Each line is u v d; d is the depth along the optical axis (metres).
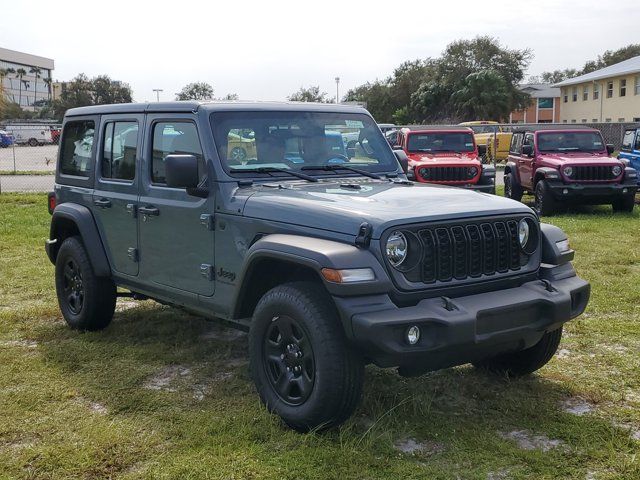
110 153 5.92
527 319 4.23
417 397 4.62
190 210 4.98
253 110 5.12
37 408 4.65
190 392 4.92
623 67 48.50
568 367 5.41
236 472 3.75
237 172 4.85
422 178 16.03
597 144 15.82
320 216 4.13
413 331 3.80
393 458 3.89
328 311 3.99
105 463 3.88
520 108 62.19
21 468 3.83
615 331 6.27
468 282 4.15
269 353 4.33
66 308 6.55
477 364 5.31
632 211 14.97
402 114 64.50
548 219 14.03
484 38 61.31
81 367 5.44
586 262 9.35
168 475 3.71
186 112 5.09
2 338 6.29
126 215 5.64
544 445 4.08
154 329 6.42
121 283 5.89
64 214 6.26
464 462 3.86
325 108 5.51
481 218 4.23
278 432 4.16
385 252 3.87
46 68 141.12
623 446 4.03
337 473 3.72
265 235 4.41
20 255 10.26
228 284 4.73
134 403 4.68
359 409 4.49
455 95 60.88
